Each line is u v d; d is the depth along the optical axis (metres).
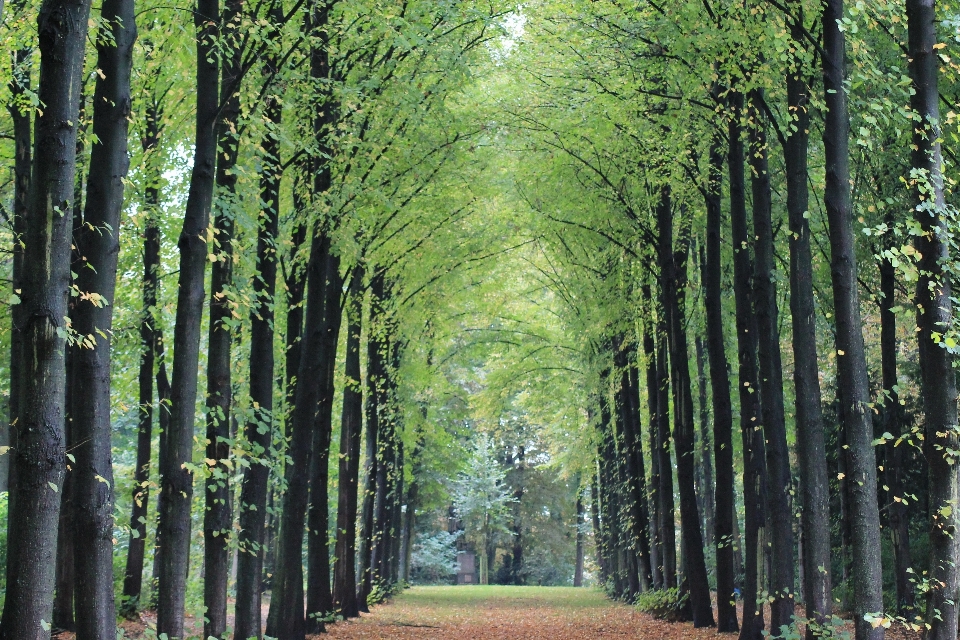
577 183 19.61
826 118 9.84
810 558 11.00
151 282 15.27
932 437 8.34
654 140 16.45
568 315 27.47
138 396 17.69
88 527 7.82
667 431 22.64
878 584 9.12
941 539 8.26
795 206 11.54
